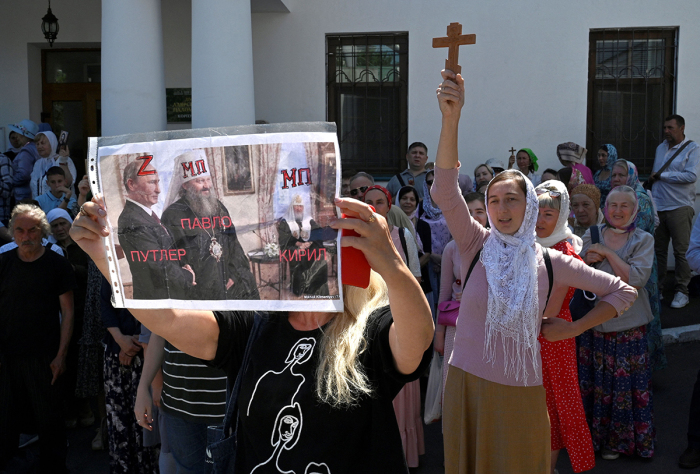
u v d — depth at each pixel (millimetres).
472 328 2848
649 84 8039
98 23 8344
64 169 6727
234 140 1485
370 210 1431
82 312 4762
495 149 8062
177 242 1522
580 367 4188
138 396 3139
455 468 2855
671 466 4043
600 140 8125
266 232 1483
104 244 1557
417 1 8047
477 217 4555
